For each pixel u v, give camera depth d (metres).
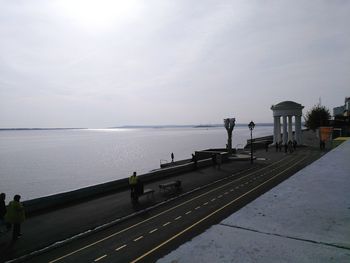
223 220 13.79
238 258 9.93
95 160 84.00
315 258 9.77
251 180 23.70
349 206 15.37
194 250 10.71
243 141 141.00
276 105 51.38
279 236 11.68
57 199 16.94
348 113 74.62
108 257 10.53
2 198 12.22
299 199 16.95
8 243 11.62
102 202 17.53
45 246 11.34
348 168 26.77
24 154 103.50
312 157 36.69
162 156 89.00
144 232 12.85
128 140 189.62
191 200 18.02
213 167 31.02
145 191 18.16
